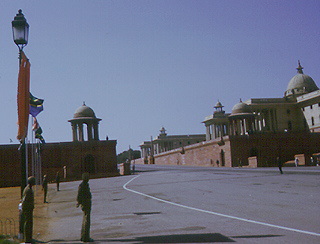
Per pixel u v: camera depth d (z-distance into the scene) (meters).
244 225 10.56
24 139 11.48
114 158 70.12
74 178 62.97
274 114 95.94
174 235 9.70
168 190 24.59
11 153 64.12
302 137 77.44
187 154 101.38
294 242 8.12
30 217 9.61
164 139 149.62
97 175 65.38
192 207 15.31
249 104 93.81
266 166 69.75
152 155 137.12
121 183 37.66
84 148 69.06
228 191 21.30
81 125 72.69
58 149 68.12
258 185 24.53
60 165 67.81
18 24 11.48
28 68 12.00
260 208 13.79
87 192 9.90
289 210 12.94
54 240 10.24
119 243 9.15
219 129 105.38
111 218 13.98
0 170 63.25
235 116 86.00
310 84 102.75
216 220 11.73
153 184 31.89
